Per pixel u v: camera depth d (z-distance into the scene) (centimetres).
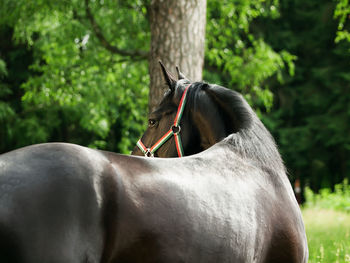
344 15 1440
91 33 1510
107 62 1591
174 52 872
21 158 251
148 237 267
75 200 247
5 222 230
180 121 421
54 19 1533
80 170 256
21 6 1351
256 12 1616
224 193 316
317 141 3303
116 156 287
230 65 1639
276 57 1734
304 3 3356
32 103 2361
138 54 1337
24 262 232
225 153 358
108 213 257
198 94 424
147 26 1491
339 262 756
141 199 271
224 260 298
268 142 391
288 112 3356
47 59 1647
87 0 1343
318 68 3275
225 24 1622
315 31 3328
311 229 1225
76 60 1630
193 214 287
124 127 2127
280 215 356
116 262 261
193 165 324
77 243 244
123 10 1463
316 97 3272
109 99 1761
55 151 260
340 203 1925
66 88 1595
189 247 281
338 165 3447
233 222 307
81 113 2230
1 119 2253
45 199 241
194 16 886
